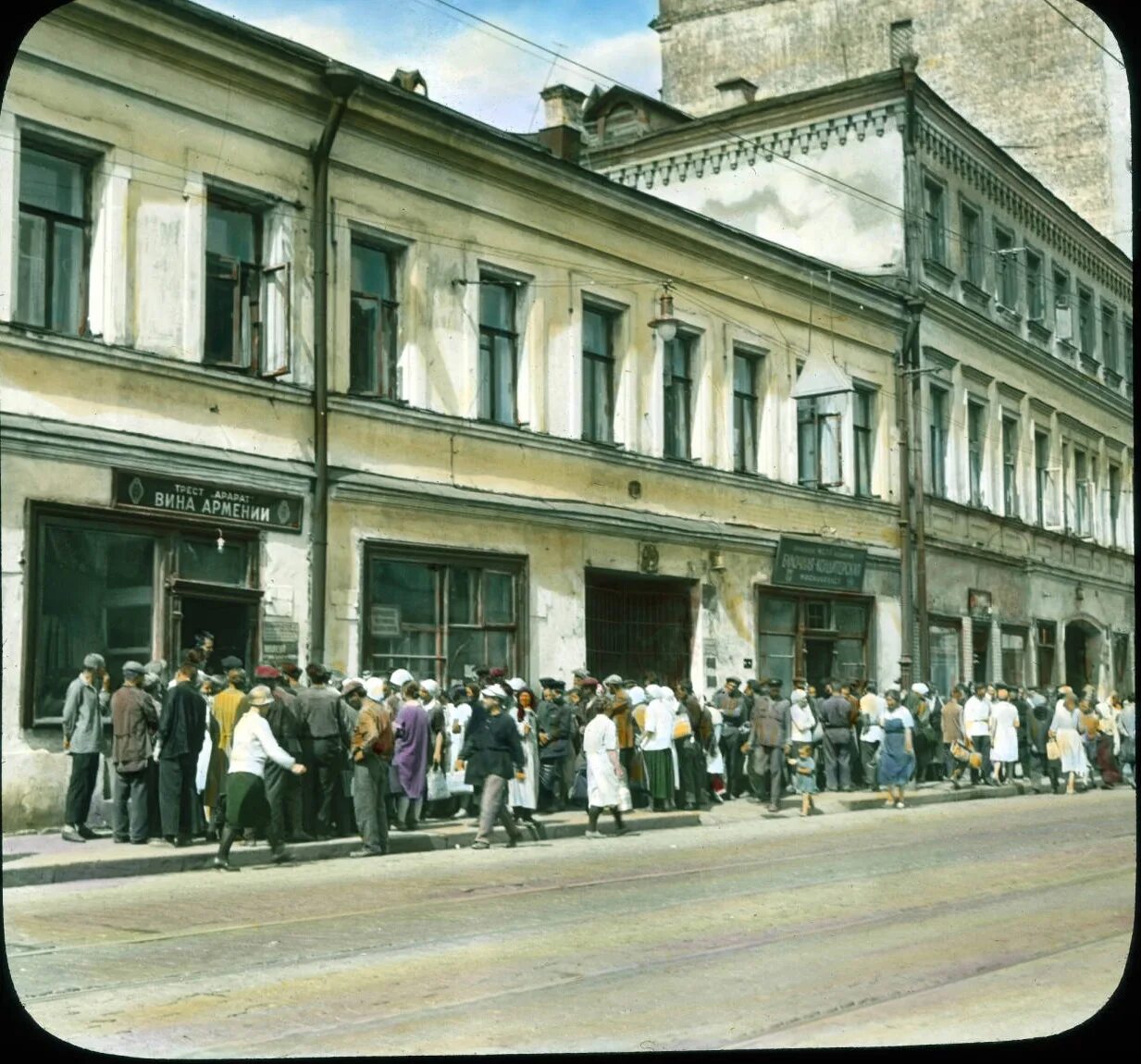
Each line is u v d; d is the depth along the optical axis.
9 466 15.98
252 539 18.53
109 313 17.25
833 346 30.41
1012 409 37.19
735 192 35.34
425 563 21.12
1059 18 38.53
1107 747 29.38
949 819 20.88
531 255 23.34
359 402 20.19
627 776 20.08
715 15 42.31
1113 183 38.44
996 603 35.34
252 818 14.09
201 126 18.44
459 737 18.55
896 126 33.34
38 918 10.88
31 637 15.96
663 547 25.27
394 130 20.91
